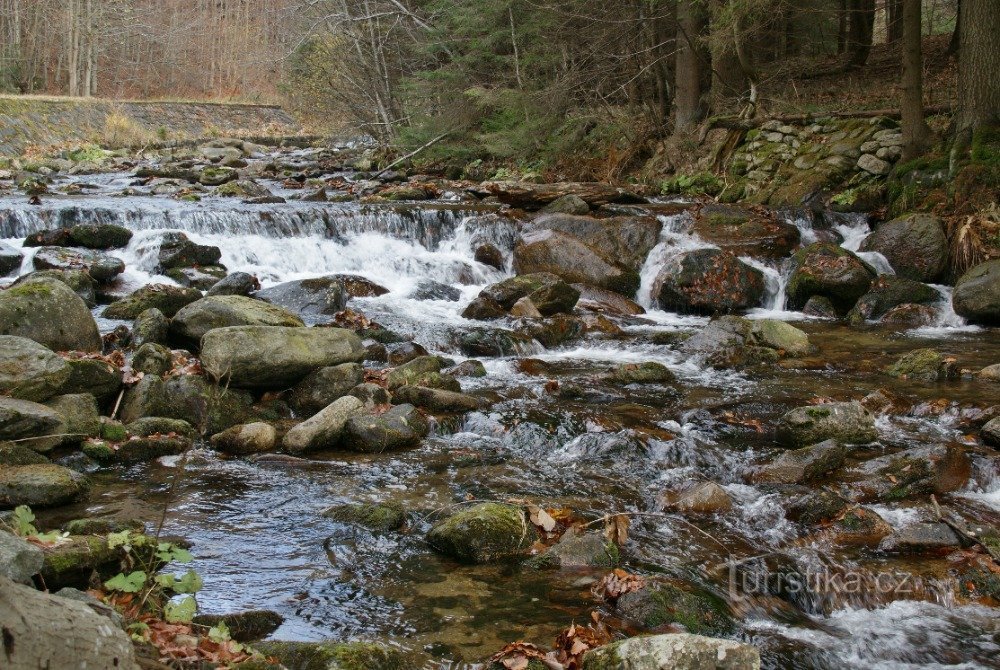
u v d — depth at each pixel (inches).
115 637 107.7
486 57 952.9
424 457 260.1
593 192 639.8
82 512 208.8
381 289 478.0
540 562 189.2
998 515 222.1
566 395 321.7
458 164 968.3
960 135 562.3
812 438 270.7
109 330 353.7
